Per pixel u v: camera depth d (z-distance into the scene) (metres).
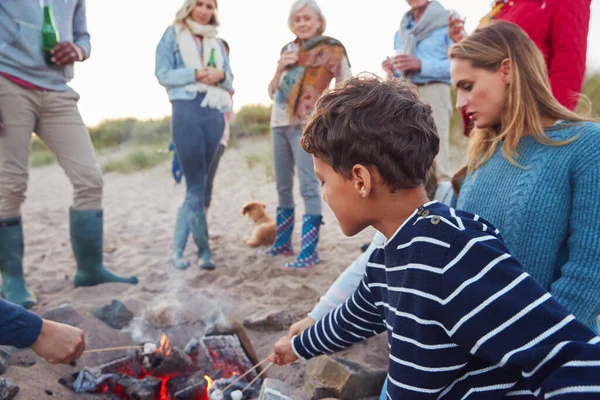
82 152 3.03
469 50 1.61
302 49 3.58
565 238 1.49
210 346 2.31
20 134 2.76
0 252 2.85
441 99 3.55
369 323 1.40
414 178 1.06
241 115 11.38
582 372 0.83
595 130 1.47
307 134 1.12
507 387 1.01
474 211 1.66
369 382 1.93
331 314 1.49
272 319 2.59
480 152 1.75
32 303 2.87
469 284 0.95
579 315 1.39
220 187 7.21
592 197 1.40
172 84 3.46
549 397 0.85
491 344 0.92
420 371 1.02
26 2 2.68
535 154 1.53
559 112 1.55
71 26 3.00
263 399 1.83
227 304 2.92
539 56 1.57
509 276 0.94
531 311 0.90
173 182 8.31
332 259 3.82
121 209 6.38
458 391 1.05
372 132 1.02
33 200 7.43
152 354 2.23
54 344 1.50
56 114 2.91
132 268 3.77
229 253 4.07
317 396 1.91
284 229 3.98
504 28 1.61
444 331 0.99
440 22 3.54
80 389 2.04
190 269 3.65
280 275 3.48
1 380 1.85
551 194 1.46
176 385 2.10
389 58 3.52
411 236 1.03
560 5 2.17
